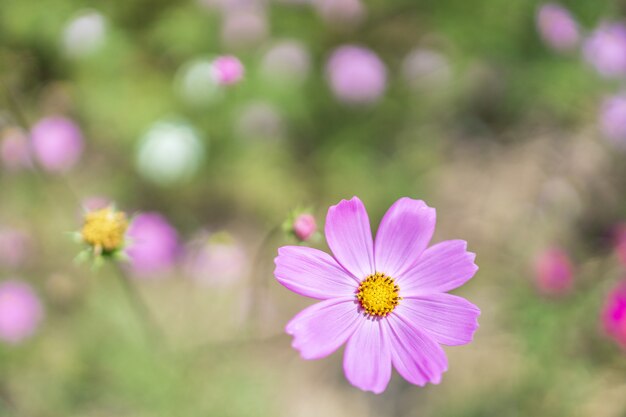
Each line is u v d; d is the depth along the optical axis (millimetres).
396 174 697
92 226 461
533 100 756
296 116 667
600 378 606
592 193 726
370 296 427
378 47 738
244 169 655
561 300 603
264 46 669
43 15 637
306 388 625
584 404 605
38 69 654
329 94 696
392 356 425
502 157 755
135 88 646
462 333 421
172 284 626
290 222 466
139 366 568
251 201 652
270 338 590
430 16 735
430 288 430
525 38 730
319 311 421
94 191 648
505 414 604
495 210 725
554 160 748
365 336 426
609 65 678
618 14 767
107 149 666
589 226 708
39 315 578
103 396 581
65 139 606
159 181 628
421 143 731
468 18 730
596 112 743
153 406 567
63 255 617
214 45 667
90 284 605
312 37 708
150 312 608
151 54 667
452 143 757
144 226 581
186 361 573
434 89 722
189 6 668
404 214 435
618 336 543
